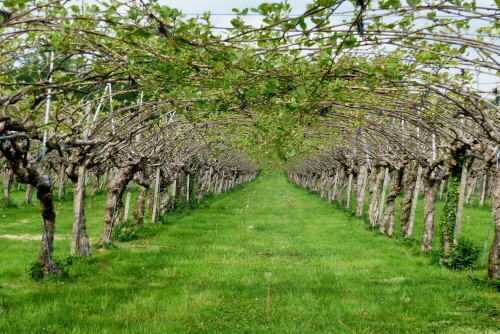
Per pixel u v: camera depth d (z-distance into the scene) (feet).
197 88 22.30
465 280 32.50
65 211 72.54
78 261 34.76
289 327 21.93
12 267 32.99
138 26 14.89
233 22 15.11
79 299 25.91
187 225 62.34
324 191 126.93
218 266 36.40
